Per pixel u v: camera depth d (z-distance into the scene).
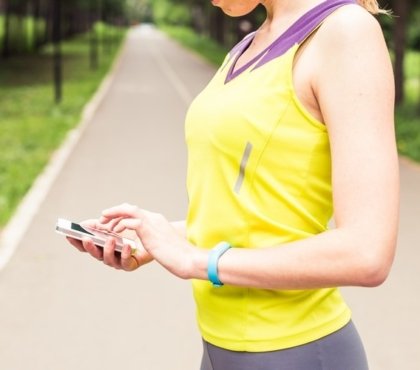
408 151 15.81
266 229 1.94
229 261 1.88
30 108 25.48
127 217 2.04
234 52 2.14
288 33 1.92
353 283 1.77
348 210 1.76
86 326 6.20
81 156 15.65
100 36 93.94
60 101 27.48
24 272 7.61
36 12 60.66
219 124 1.96
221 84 2.05
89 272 7.57
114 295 6.91
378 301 6.70
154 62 55.34
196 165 2.05
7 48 51.09
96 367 5.48
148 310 6.54
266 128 1.89
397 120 19.89
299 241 1.82
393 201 1.76
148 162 14.72
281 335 1.97
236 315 2.00
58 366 5.50
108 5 91.06
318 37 1.86
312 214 1.93
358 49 1.79
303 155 1.89
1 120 22.44
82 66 48.22
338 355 2.01
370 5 2.06
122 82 37.06
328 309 2.02
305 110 1.87
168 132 19.53
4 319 6.36
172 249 1.95
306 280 1.80
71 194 11.74
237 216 1.96
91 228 2.13
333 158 1.80
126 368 5.46
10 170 13.81
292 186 1.91
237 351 2.00
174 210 10.55
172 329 6.12
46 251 8.39
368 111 1.77
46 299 6.83
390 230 1.75
